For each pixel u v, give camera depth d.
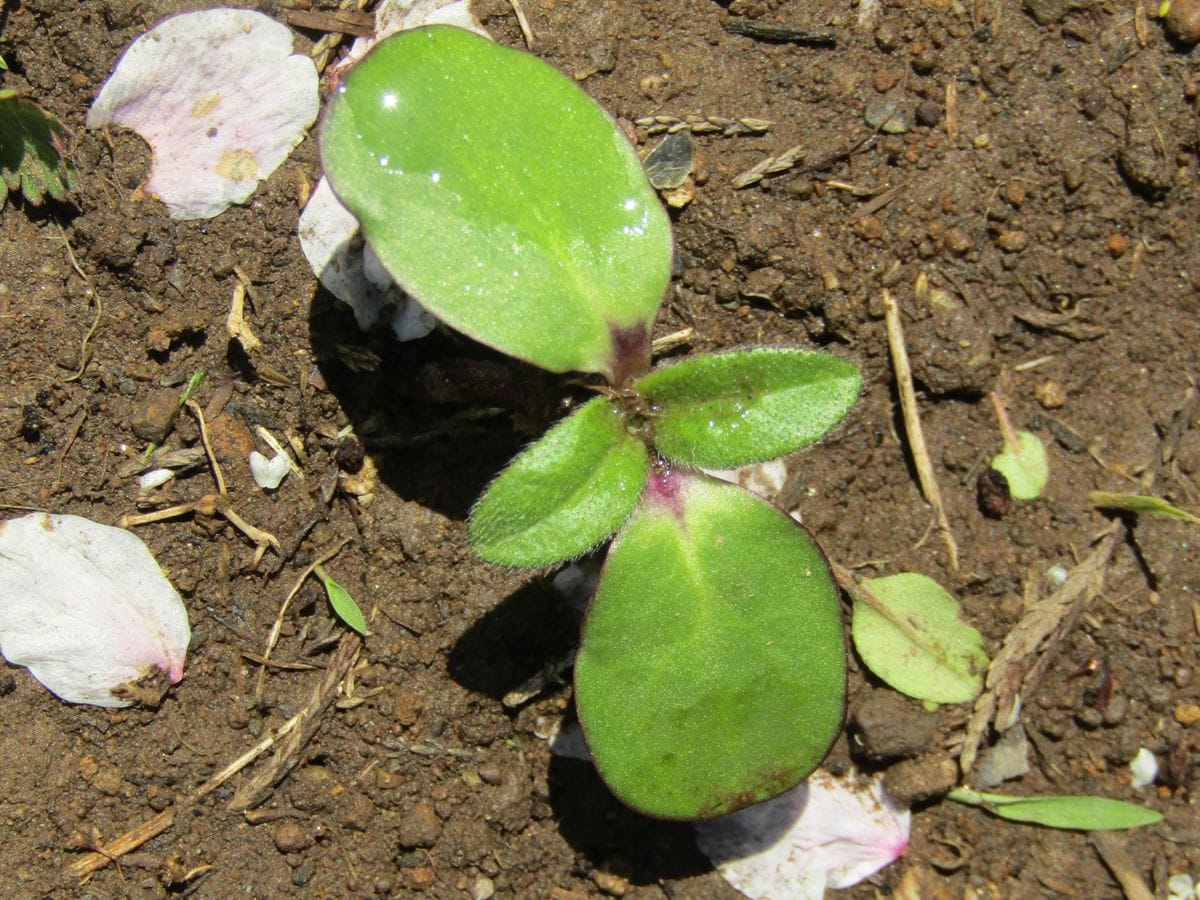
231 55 0.13
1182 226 0.13
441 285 0.11
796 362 0.11
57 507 0.12
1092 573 0.13
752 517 0.11
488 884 0.13
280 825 0.12
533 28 0.13
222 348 0.12
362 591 0.13
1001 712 0.13
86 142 0.13
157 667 0.12
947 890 0.13
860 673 0.13
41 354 0.12
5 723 0.12
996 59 0.13
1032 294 0.13
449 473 0.13
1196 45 0.13
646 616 0.11
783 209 0.13
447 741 0.12
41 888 0.12
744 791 0.11
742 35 0.13
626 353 0.11
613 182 0.11
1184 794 0.13
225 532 0.12
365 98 0.11
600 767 0.11
